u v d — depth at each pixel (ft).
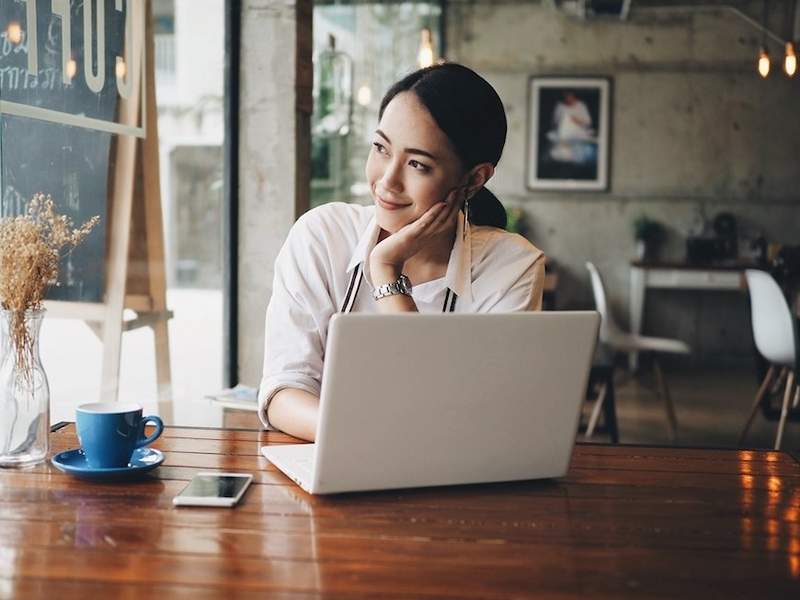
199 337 11.77
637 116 25.85
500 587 3.21
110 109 9.68
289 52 11.47
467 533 3.75
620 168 26.02
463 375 4.13
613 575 3.34
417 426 4.15
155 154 10.63
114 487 4.28
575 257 26.27
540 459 4.44
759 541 3.73
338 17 19.43
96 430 4.38
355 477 4.13
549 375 4.29
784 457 5.15
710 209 25.93
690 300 26.25
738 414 19.07
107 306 9.83
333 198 19.52
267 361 5.66
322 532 3.71
